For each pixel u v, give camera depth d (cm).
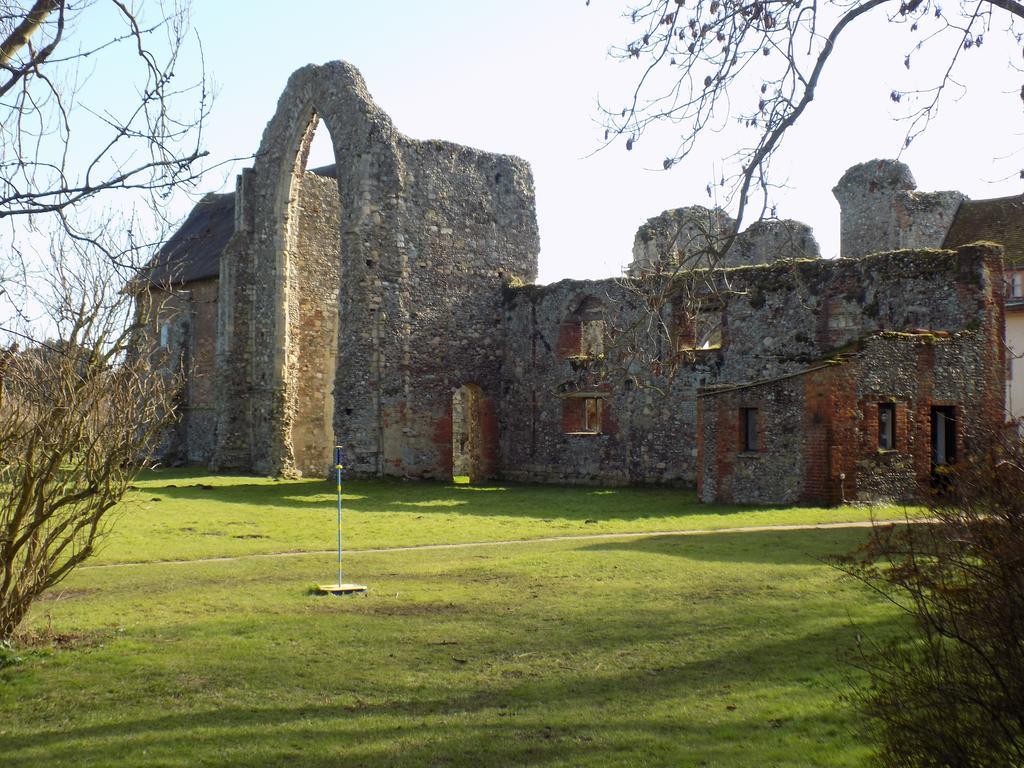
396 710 718
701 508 2181
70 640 934
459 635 947
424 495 2620
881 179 3562
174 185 588
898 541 661
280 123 3538
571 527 1881
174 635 953
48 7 583
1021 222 3114
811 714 681
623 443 2936
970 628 495
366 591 1188
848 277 2453
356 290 3030
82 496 895
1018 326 3042
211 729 676
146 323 922
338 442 3059
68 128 584
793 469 2153
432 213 3175
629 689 762
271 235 3581
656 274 927
